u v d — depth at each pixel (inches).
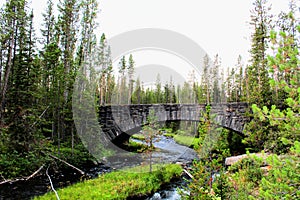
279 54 102.4
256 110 115.7
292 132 109.5
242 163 265.4
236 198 170.1
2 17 514.6
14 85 511.8
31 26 676.7
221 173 180.5
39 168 424.8
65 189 331.0
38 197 313.1
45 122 535.8
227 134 558.3
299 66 98.7
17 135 466.0
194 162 194.7
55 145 550.0
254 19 622.5
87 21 751.7
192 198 175.2
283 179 112.2
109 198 293.3
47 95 600.4
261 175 215.9
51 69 589.9
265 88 462.3
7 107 490.3
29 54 564.1
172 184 364.2
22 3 532.4
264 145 362.9
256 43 595.8
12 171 401.7
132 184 333.4
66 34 753.6
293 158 111.9
